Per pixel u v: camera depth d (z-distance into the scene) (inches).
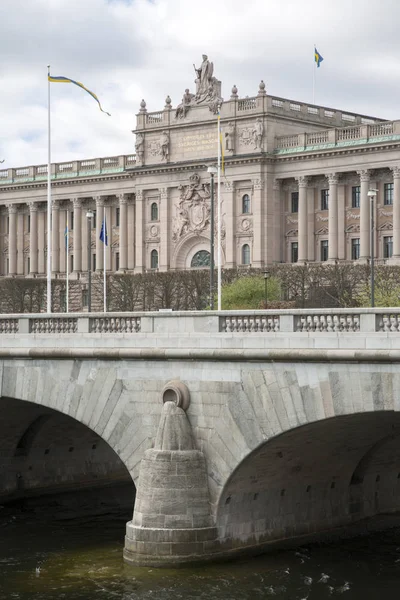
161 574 1775.3
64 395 2011.6
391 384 1622.8
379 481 2209.6
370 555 1913.1
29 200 7332.7
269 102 5949.8
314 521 2032.5
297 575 1781.5
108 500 2497.5
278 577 1765.5
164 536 1802.4
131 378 1923.0
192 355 1825.8
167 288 5285.4
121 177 6791.3
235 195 6107.3
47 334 2033.7
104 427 1958.7
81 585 1742.1
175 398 1844.2
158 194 6505.9
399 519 2180.1
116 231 6968.5
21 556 1942.7
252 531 1897.1
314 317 1731.1
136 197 6614.2
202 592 1688.0
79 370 1991.9
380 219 5639.8
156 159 6501.0
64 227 7239.2
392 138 5502.0
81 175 6983.3
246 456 1781.5
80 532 2148.1
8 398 2130.9
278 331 1760.6
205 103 6220.5
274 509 1948.8
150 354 1877.5
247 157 5989.2
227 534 1845.5
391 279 4542.3
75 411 1996.8
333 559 1884.8
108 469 2733.8
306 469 1964.8
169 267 6441.9
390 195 5634.8
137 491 1868.8
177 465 1809.8
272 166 5999.0
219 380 1811.0
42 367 2043.6
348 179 5812.0
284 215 6072.8
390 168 5546.3
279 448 1819.6
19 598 1686.8
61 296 6373.0
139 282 5472.4
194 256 6373.0
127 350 1905.8
